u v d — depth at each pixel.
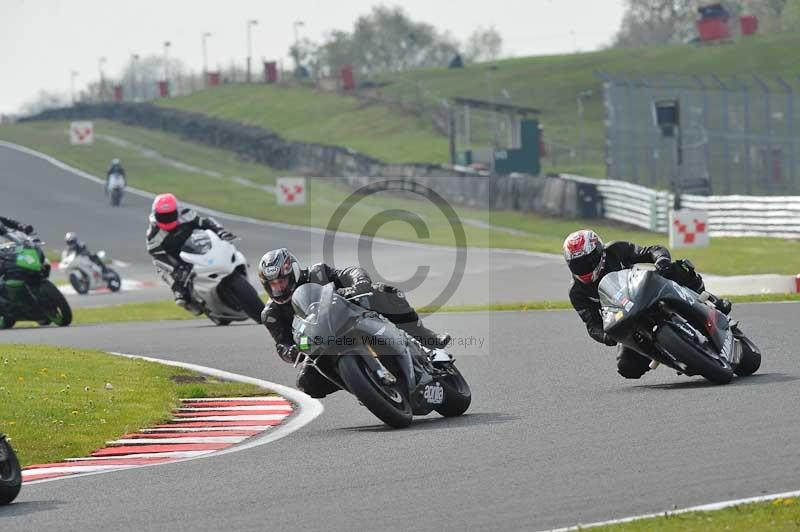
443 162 197.88
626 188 143.12
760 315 57.94
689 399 34.28
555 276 99.44
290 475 27.58
